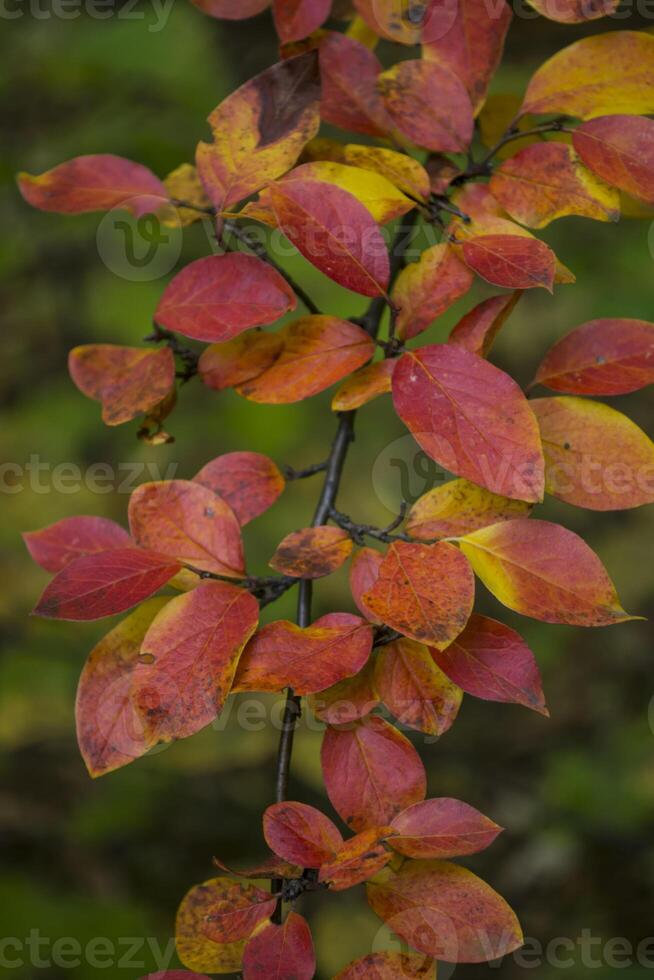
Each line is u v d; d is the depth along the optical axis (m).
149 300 2.09
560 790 2.05
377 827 0.70
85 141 2.00
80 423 2.11
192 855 1.85
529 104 0.75
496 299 0.73
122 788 1.94
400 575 0.70
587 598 0.71
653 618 2.28
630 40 0.75
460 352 0.71
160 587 0.72
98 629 2.04
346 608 1.98
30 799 1.89
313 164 0.74
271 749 2.05
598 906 1.87
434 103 0.76
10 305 2.19
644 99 0.75
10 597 2.00
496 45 0.77
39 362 2.20
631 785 2.05
